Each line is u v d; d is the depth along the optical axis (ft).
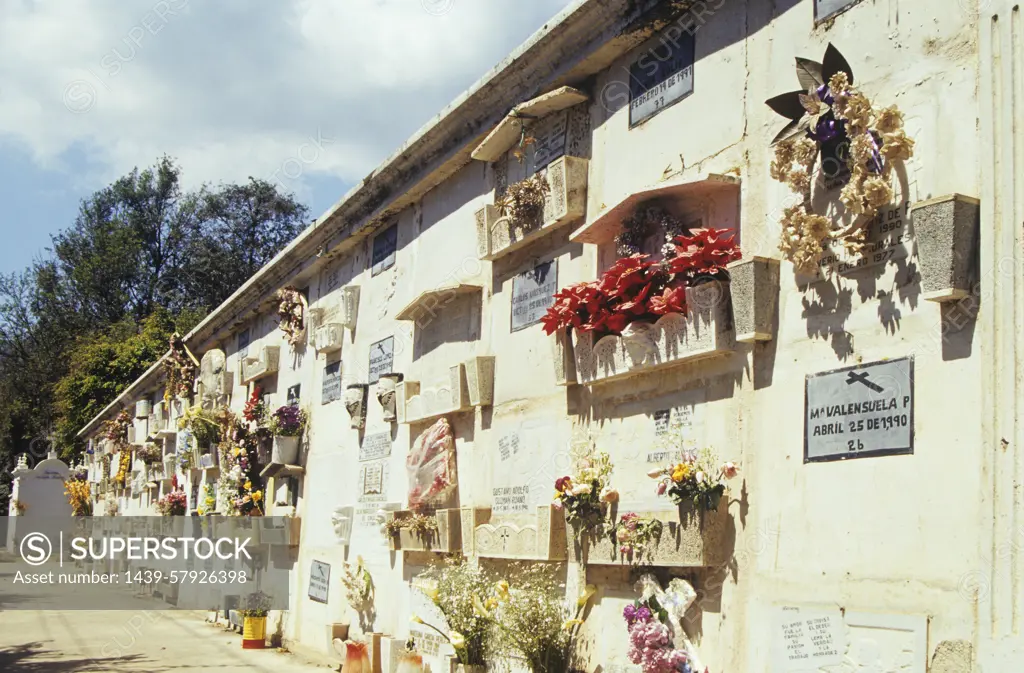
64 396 124.57
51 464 122.62
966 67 16.08
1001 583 14.48
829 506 17.54
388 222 39.73
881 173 16.97
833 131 18.03
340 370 43.21
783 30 20.13
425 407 33.12
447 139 33.06
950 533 15.35
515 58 27.89
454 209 33.78
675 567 21.04
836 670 16.93
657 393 22.39
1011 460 14.56
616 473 23.38
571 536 24.77
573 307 23.86
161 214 132.36
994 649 14.44
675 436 21.63
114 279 130.82
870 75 17.89
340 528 40.11
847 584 16.96
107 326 128.88
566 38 26.09
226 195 126.82
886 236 17.04
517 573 27.02
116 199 132.16
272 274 52.24
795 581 18.03
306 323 48.11
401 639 33.24
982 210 15.43
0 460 131.95
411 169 35.86
